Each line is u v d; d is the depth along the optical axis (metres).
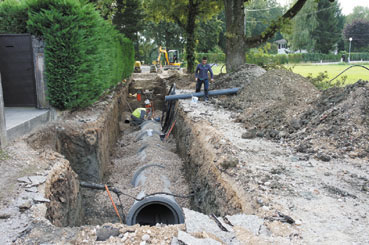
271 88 11.59
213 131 8.43
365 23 67.69
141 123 16.36
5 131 6.47
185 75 24.59
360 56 45.94
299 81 11.59
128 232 3.94
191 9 25.36
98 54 10.52
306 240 3.67
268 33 18.19
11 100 9.07
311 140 7.38
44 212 4.49
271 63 19.91
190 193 7.92
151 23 53.88
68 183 6.26
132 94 24.27
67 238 3.86
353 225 4.02
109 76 13.32
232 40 18.61
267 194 4.86
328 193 4.96
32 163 6.08
